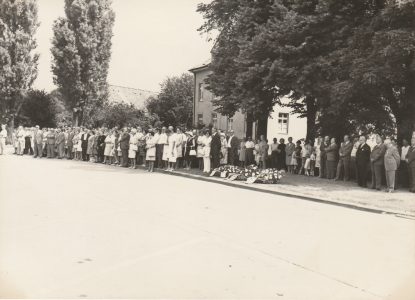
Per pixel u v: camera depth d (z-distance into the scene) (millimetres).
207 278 5320
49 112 46531
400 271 5781
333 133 21188
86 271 5402
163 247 6695
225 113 24219
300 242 7336
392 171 14852
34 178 15695
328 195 13672
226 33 24344
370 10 19344
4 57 42969
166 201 11352
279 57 19750
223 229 8141
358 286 5195
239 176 17594
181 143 21547
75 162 25656
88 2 42781
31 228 7676
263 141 22953
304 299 4734
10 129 44188
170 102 47250
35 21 44500
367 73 16484
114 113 43656
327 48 19797
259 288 5031
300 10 20188
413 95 18031
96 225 8070
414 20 16484
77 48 42969
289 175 21188
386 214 10844
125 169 22000
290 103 24641
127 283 5023
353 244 7312
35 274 5223
